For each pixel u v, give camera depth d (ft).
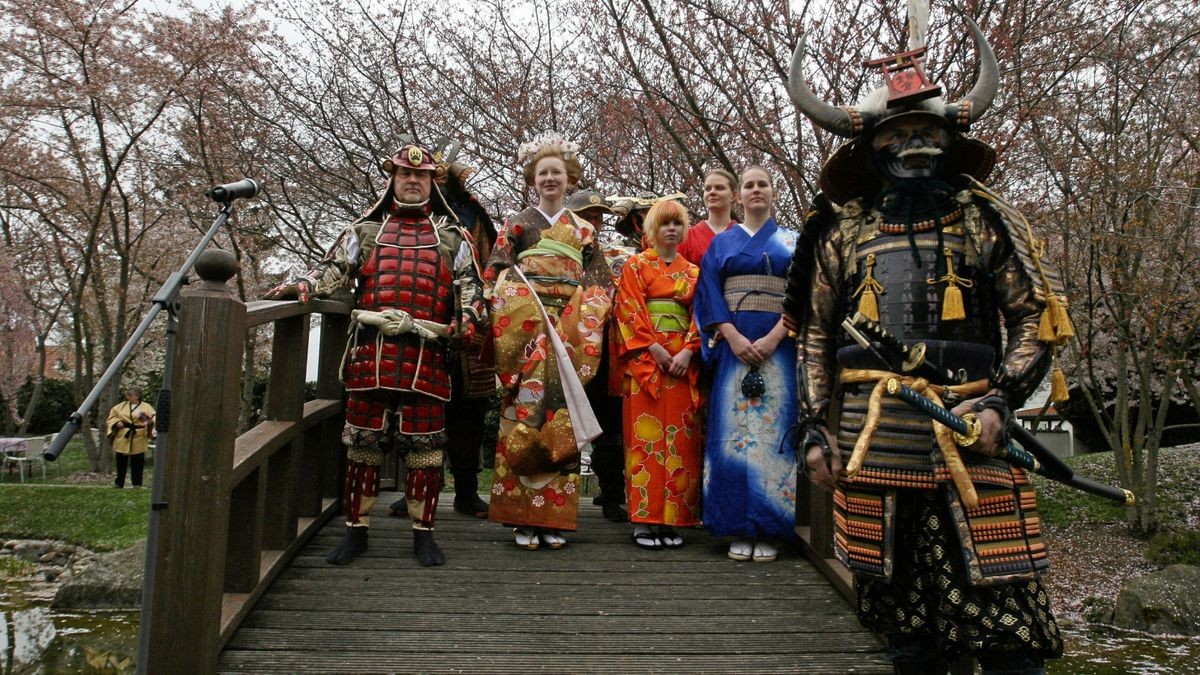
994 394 6.75
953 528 6.97
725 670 8.68
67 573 29.40
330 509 12.86
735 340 11.35
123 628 19.53
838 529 7.72
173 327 8.14
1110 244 31.17
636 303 12.17
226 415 8.24
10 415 73.41
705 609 9.98
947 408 6.97
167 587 7.88
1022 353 6.81
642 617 9.73
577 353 12.00
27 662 16.84
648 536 12.17
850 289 7.64
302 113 35.58
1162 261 30.35
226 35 37.27
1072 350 35.83
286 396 10.87
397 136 35.22
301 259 41.93
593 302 12.29
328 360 13.19
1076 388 50.90
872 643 9.30
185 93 41.27
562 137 12.89
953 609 6.88
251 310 9.02
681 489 11.98
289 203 37.37
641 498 11.94
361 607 9.65
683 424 12.07
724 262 11.73
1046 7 25.41
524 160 13.14
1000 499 6.84
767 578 10.94
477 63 34.88
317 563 10.84
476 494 14.07
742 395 11.49
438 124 34.96
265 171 38.55
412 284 10.78
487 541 12.19
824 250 7.95
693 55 27.53
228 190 8.87
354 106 36.37
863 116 7.52
